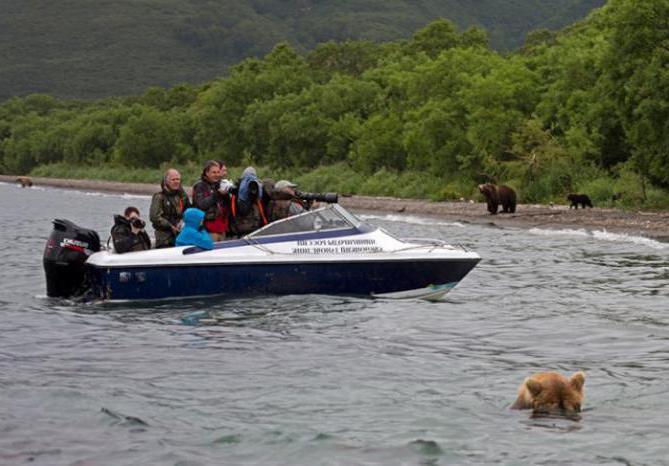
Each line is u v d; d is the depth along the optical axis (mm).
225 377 22047
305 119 159250
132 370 22844
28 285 38406
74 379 22000
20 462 16344
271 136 165750
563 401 18875
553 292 35719
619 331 27641
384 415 18891
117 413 19109
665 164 80125
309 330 27547
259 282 32188
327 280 32500
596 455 16406
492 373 22422
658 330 27766
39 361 23969
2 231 70875
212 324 28469
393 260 32500
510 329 27969
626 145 95312
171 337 26719
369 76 173750
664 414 18750
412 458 16391
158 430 18062
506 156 106625
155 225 33219
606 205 85375
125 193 174000
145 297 31797
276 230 32562
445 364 23375
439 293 33344
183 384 21438
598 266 44719
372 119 139000
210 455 16672
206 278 31828
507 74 112500
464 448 16844
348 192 129750
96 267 31688
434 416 18781
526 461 16156
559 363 23500
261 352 24688
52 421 18656
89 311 30984
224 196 33062
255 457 16562
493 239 61938
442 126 114938
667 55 79125
